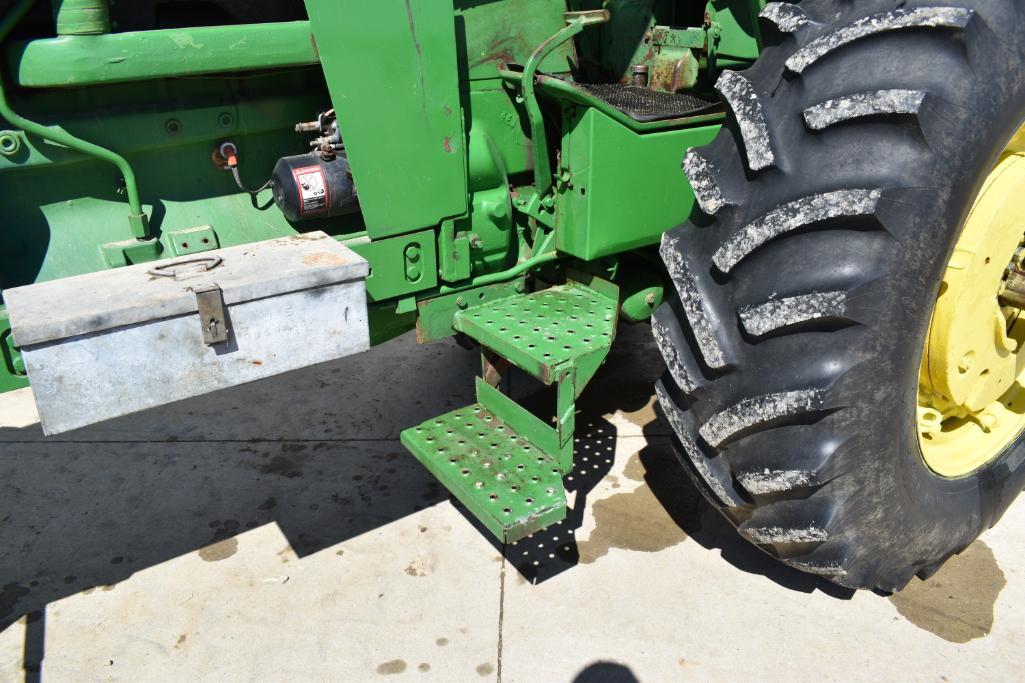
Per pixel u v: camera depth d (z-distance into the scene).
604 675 1.90
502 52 2.19
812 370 1.64
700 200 1.76
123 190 1.79
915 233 1.57
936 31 1.55
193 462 2.78
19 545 2.38
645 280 2.46
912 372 1.74
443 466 2.09
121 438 2.93
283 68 1.84
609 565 2.27
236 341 1.53
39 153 1.65
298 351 1.62
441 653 1.97
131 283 1.50
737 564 2.28
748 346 1.73
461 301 2.26
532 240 2.38
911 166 1.55
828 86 1.61
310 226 2.03
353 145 1.82
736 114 1.72
